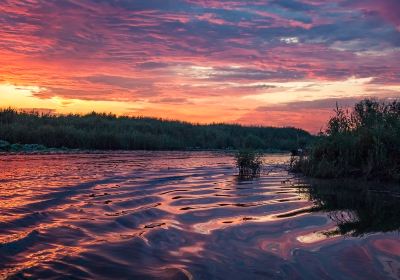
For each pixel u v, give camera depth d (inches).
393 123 401.7
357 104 448.8
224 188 290.0
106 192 251.6
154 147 1090.1
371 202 231.9
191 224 170.2
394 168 350.9
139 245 138.8
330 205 219.8
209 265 120.7
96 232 154.3
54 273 111.5
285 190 284.2
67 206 201.9
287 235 154.0
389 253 130.7
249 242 144.4
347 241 145.0
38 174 350.9
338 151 406.9
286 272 115.2
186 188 283.7
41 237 145.1
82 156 643.5
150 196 240.1
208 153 914.1
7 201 210.1
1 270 112.3
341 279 109.9
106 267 117.6
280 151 1301.7
